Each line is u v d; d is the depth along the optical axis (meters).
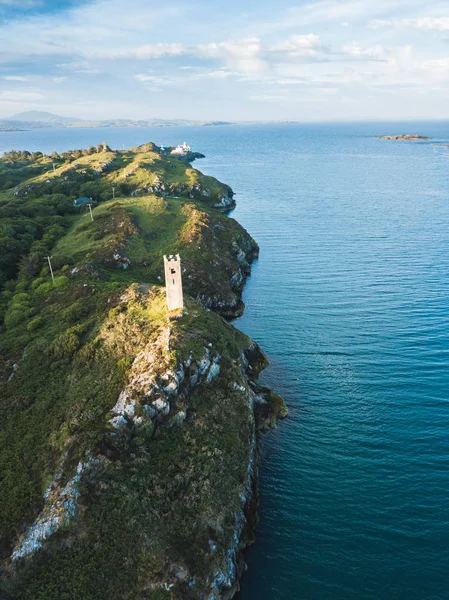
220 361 57.56
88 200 153.75
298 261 119.06
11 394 55.41
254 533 44.12
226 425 51.22
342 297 93.75
